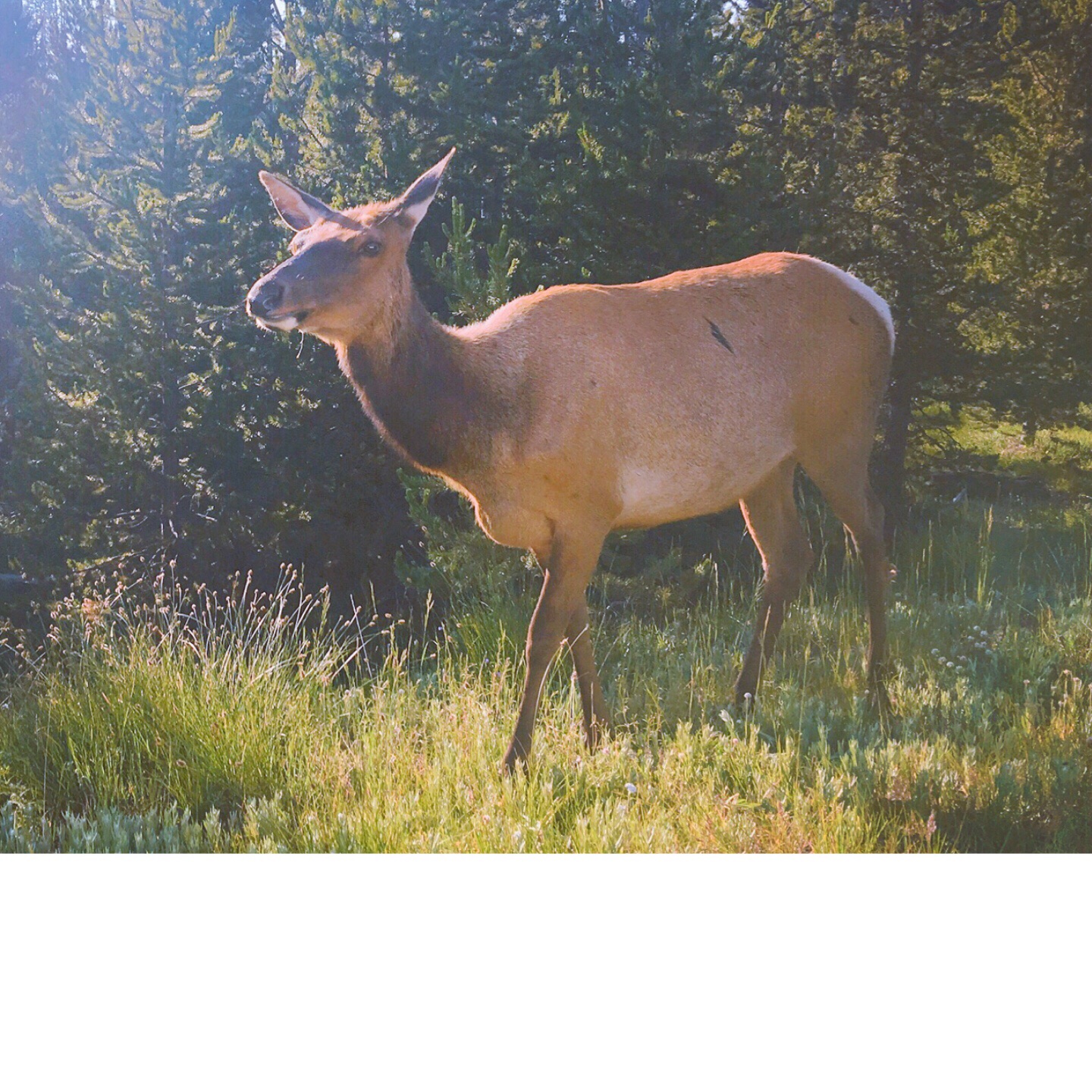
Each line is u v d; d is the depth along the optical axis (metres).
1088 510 9.66
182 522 10.79
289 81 13.74
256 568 10.60
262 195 11.53
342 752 4.20
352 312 3.90
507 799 3.62
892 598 6.29
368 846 3.44
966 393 10.01
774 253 4.85
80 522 11.01
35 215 12.41
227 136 11.90
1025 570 7.13
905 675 4.90
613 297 4.37
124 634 5.23
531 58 11.77
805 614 5.86
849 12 10.58
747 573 7.65
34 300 11.30
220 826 3.63
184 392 10.76
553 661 5.02
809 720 4.30
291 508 10.52
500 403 4.10
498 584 6.21
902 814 3.53
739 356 4.45
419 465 4.22
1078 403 10.53
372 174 10.55
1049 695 4.61
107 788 3.91
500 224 9.89
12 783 4.04
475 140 10.61
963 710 4.38
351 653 5.64
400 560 7.43
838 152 9.95
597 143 8.30
